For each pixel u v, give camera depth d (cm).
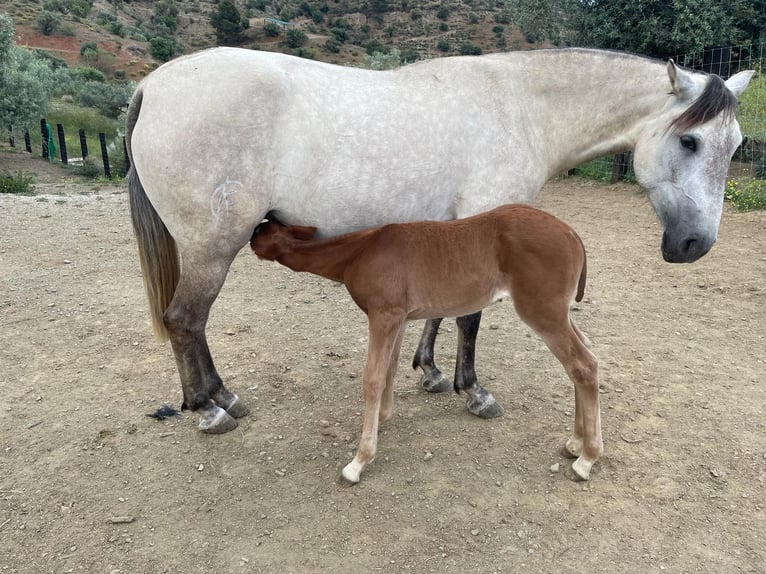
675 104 292
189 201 263
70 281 524
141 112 269
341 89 274
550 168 321
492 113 293
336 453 285
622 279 537
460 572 214
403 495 254
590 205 841
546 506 248
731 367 370
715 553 222
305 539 230
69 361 379
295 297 503
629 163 943
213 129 257
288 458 282
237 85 259
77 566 218
